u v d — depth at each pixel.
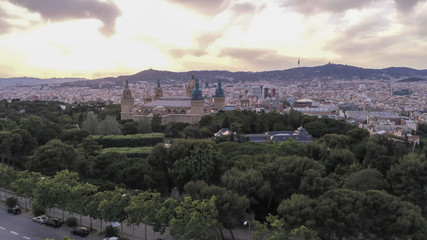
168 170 174.75
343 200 122.94
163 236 138.12
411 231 120.69
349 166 184.62
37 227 143.50
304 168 158.75
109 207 131.25
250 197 150.25
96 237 135.00
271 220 122.19
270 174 159.88
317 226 123.62
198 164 167.25
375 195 128.12
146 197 133.75
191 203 127.06
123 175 190.62
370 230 123.31
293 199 130.25
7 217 154.12
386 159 191.75
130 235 138.00
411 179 155.75
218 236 130.62
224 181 153.25
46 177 161.88
